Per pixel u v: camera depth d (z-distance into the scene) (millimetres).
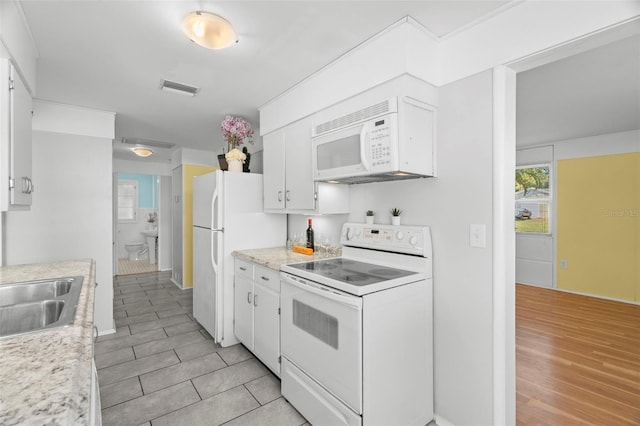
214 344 2850
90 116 3020
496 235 1577
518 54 1490
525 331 3178
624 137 4141
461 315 1723
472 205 1674
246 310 2609
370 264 2100
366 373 1466
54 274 1842
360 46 1862
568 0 1336
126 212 7965
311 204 2330
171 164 5621
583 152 4484
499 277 1575
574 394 2078
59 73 2221
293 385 1921
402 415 1650
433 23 1659
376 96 1774
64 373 712
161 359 2559
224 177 2832
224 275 2812
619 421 1813
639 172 4039
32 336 914
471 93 1673
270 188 2852
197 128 3713
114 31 1701
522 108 3174
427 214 1898
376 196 2244
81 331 963
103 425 1766
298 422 1819
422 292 1777
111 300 3123
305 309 1825
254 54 1974
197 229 3299
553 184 4785
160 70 2189
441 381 1815
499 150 1563
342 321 1543
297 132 2471
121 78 2316
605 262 4320
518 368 2426
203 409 1923
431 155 1812
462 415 1717
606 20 1234
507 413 1614
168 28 1682
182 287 4793
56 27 1652
